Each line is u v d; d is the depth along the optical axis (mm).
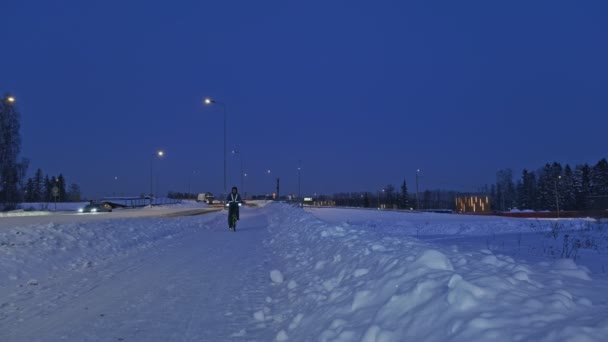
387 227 32625
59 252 13117
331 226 13188
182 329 6531
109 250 15234
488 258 5910
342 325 5129
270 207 59188
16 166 63281
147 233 19969
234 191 24344
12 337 6258
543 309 3859
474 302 4102
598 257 13031
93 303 8133
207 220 30875
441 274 5090
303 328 5875
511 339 3395
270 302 7930
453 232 29469
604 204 60719
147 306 7867
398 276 5562
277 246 15438
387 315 4777
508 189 144875
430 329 4062
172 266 12141
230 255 14109
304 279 8547
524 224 31281
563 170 108875
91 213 49469
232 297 8375
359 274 6707
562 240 19656
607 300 4234
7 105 62781
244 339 6047
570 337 3176
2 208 60938
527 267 5727
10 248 12047
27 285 9758
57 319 7117
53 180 143875
